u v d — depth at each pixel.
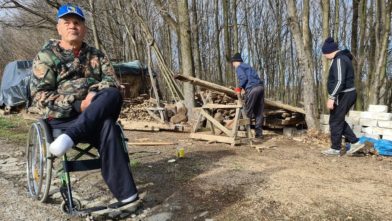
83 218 3.26
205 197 3.74
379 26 10.68
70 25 3.44
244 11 21.41
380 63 10.34
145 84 13.53
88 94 3.30
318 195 3.77
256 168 4.79
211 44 22.69
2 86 13.06
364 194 3.83
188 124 8.70
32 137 3.74
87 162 3.25
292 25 7.68
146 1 15.20
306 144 6.82
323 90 9.88
